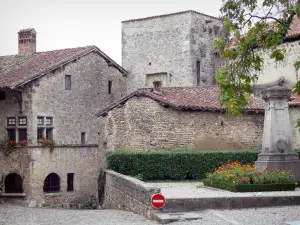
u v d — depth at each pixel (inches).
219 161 1077.8
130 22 1750.7
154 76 1701.5
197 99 1202.0
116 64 1590.8
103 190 1074.7
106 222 710.5
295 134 1229.7
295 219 643.5
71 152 1357.0
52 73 1363.2
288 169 907.4
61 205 1325.0
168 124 1137.4
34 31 1566.2
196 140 1157.7
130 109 1143.0
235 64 613.0
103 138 1183.6
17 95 1310.3
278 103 926.4
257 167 927.7
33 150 1288.1
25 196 1283.2
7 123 1331.2
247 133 1203.9
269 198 738.8
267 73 1342.3
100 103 1530.5
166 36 1676.9
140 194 764.6
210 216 677.3
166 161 1057.5
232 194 767.1
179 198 715.4
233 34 617.0
